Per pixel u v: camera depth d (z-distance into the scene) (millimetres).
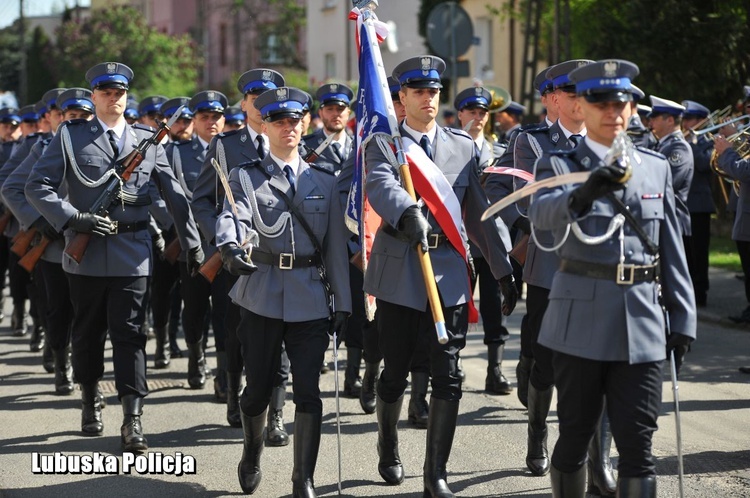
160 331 11977
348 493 7340
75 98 10656
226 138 9039
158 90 49500
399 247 7082
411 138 7312
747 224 12555
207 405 10102
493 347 10195
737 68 19859
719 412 9141
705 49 19188
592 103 5590
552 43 22609
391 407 7477
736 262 17891
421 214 6613
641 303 5590
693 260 12508
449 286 7035
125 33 50438
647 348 5555
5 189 9141
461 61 16000
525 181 7688
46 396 10586
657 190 5684
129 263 8609
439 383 6969
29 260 9602
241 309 7312
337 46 43312
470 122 10391
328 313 7160
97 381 9164
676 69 19531
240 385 9234
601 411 5797
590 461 7184
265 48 54375
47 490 7547
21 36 53812
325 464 8055
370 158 7094
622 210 5562
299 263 7137
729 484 7223
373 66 7441
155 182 9180
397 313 7145
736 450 8000
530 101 22875
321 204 7227
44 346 11805
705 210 13914
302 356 7062
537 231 7285
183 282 10570
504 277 7453
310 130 18219
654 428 5598
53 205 8414
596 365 5625
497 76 34781
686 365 11047
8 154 15359
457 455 8172
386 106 7223
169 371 11828
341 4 42906
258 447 7465
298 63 53625
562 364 5719
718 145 12055
